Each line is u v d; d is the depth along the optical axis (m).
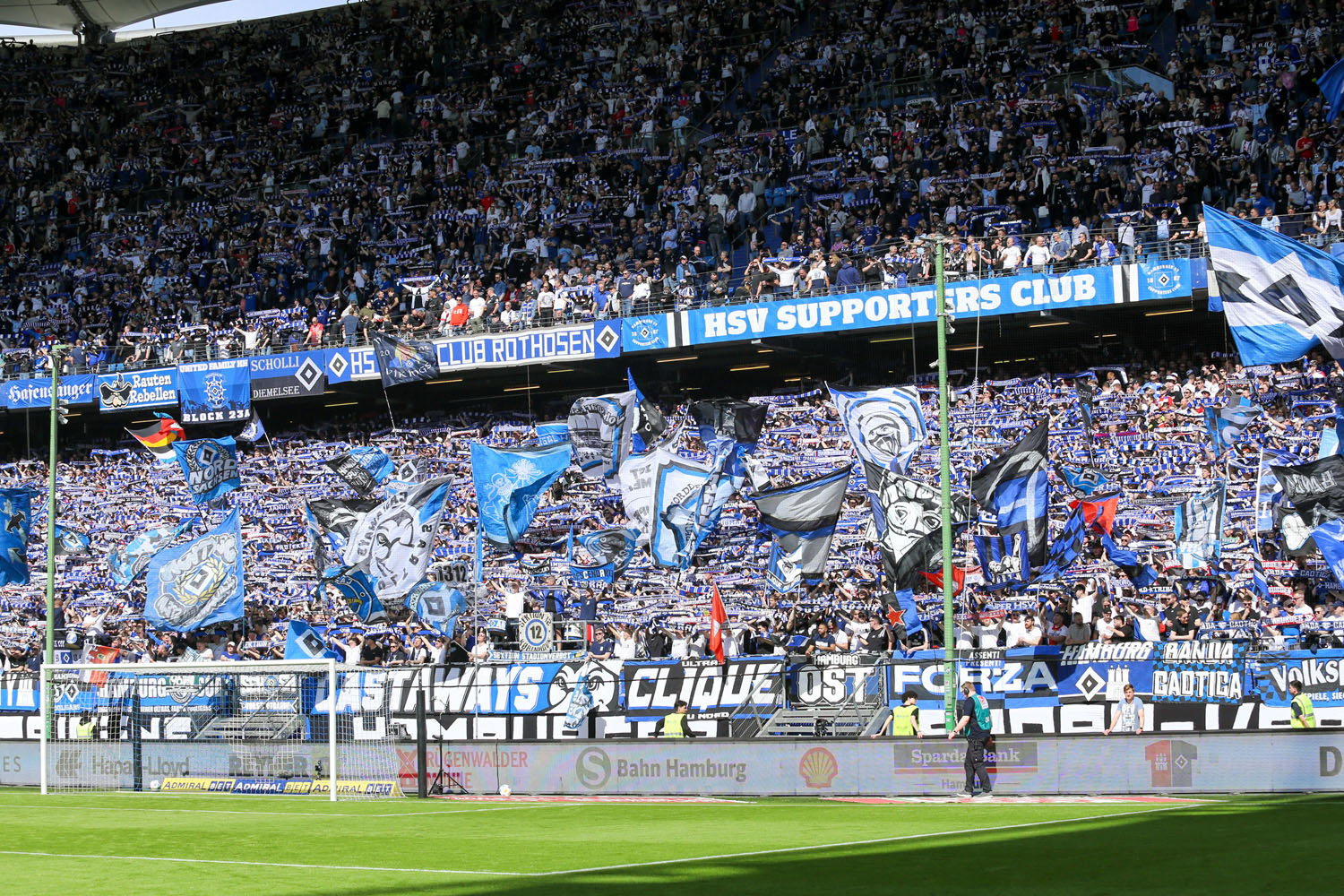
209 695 24.77
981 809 17.64
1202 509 23.58
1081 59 36.09
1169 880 11.33
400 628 29.92
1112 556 24.59
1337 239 27.66
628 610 28.98
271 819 18.45
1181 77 34.22
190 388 36.53
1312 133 31.08
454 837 15.78
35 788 25.23
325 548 27.58
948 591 21.20
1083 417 28.31
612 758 21.33
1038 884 11.30
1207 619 23.75
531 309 34.56
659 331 32.56
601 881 11.95
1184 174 31.61
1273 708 20.11
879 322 30.58
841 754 20.02
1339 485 21.78
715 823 16.81
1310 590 24.20
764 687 22.72
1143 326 31.11
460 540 31.92
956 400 30.78
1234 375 28.97
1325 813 15.75
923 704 22.09
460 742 22.28
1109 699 21.12
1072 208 32.34
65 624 32.97
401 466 29.62
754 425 27.47
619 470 26.56
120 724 24.72
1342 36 32.84
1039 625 23.72
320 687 24.44
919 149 35.31
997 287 29.80
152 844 15.53
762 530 30.12
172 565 28.02
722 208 36.47
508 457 27.41
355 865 13.46
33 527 34.91
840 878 11.86
